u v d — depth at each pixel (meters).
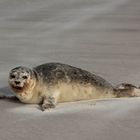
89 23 39.91
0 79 23.45
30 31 36.94
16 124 17.39
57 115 18.22
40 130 16.72
